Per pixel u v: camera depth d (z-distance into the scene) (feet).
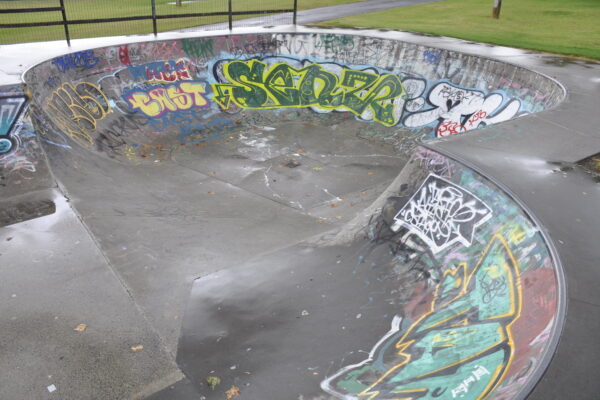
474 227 15.67
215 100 44.47
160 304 16.92
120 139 37.01
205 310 16.74
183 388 12.80
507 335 10.80
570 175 16.87
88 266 17.25
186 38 44.06
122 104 39.47
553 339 9.21
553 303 10.50
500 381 9.17
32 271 16.78
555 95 29.81
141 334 14.23
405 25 52.90
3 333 13.88
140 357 13.43
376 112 43.70
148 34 46.32
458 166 17.67
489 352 10.64
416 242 17.57
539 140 20.39
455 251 15.79
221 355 14.33
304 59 47.26
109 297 15.67
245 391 12.85
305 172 35.63
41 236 19.07
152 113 40.81
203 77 44.68
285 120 45.39
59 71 35.60
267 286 18.06
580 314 9.91
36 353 13.24
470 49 40.50
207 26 56.44
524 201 14.70
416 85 41.91
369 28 50.88
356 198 31.32
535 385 8.14
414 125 40.93
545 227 13.23
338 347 14.25
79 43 40.96
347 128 43.70
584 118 23.50
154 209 25.90
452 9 63.93
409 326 14.11
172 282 18.38
